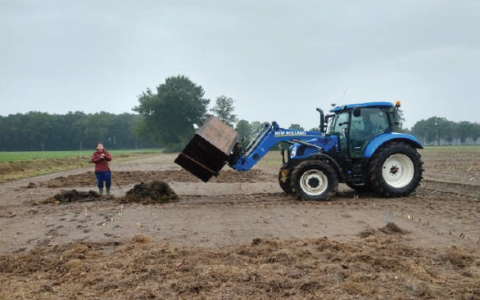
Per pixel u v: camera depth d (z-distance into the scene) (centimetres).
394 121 1160
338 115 1201
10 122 12256
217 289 448
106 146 13550
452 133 13688
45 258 575
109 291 451
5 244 685
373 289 441
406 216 852
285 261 535
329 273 486
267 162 3222
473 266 518
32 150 12350
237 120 9069
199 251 595
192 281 467
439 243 634
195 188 1455
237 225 789
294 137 1132
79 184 1653
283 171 1156
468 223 778
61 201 1130
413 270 491
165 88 7950
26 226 823
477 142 13638
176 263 535
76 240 697
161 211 959
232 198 1166
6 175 2178
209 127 1062
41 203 1105
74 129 12750
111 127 13550
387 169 1127
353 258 536
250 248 595
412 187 1116
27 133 12138
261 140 1116
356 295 429
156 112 7775
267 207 989
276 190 1362
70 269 522
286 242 639
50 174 2277
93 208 1016
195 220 846
